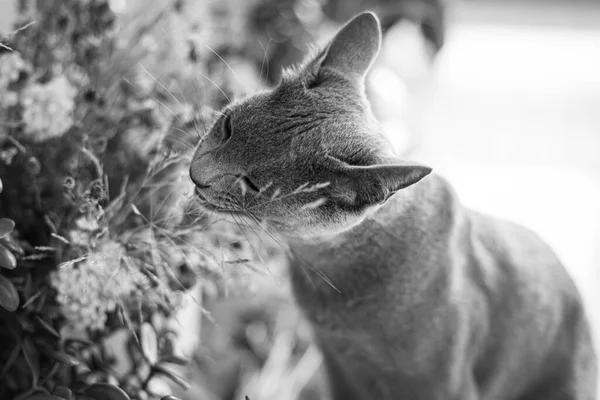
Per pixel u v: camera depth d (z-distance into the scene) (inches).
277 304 32.1
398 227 23.0
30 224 21.4
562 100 49.6
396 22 37.2
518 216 44.1
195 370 26.4
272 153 21.0
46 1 22.8
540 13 51.2
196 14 24.6
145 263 20.6
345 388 27.9
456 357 24.6
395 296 23.6
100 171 20.3
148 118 23.2
